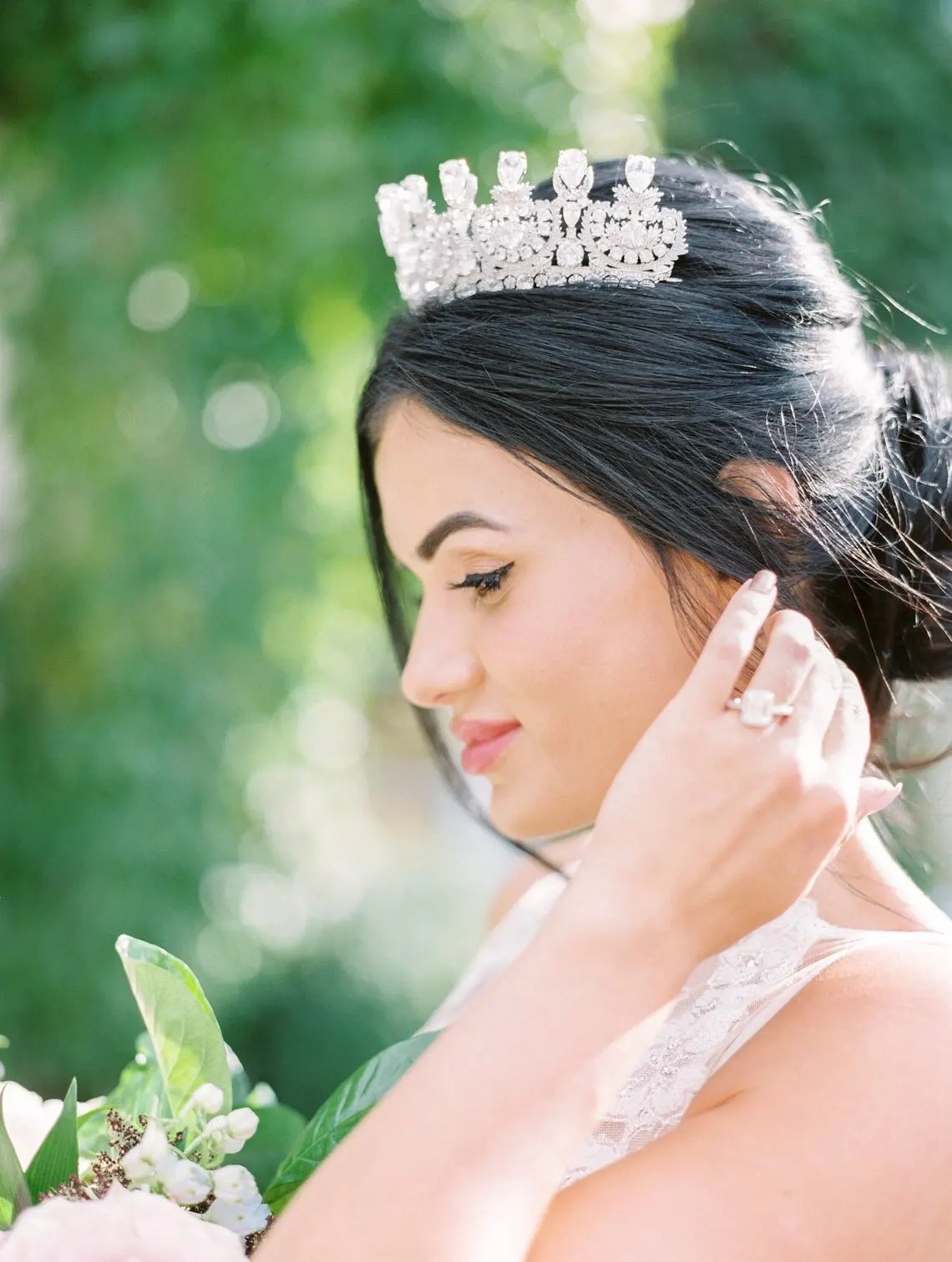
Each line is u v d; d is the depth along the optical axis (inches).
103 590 154.3
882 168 195.9
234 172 141.1
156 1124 43.6
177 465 153.1
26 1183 42.8
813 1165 41.0
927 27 198.1
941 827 66.1
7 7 138.9
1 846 155.9
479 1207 36.1
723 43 194.9
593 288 51.6
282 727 163.3
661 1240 39.6
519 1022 38.6
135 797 155.5
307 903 177.2
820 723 42.2
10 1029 156.4
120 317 148.6
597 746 49.9
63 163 144.5
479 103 140.0
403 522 52.4
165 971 45.6
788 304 53.6
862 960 46.6
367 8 137.8
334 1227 36.3
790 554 50.8
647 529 48.9
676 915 40.0
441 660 50.9
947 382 61.9
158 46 137.0
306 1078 175.9
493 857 225.0
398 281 56.1
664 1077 47.6
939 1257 40.9
